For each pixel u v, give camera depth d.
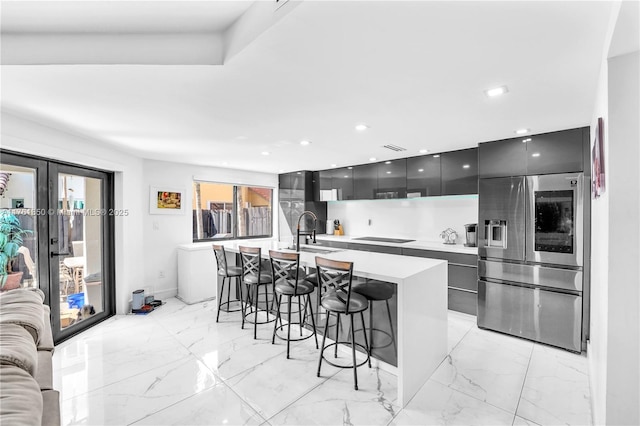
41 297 1.88
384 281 2.41
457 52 1.53
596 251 2.11
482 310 3.51
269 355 2.86
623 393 1.31
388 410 2.09
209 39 1.66
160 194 4.66
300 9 1.18
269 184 6.27
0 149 2.55
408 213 5.11
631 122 1.29
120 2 1.41
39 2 1.40
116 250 4.01
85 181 3.61
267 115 2.53
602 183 1.54
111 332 3.42
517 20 1.26
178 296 4.78
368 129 2.98
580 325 2.88
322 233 6.20
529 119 2.64
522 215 3.21
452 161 4.05
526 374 2.54
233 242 5.25
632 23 1.09
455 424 1.96
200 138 3.31
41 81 1.85
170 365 2.68
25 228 2.86
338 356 2.84
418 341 2.33
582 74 1.77
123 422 1.97
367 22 1.27
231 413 2.06
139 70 1.71
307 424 1.96
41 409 0.97
